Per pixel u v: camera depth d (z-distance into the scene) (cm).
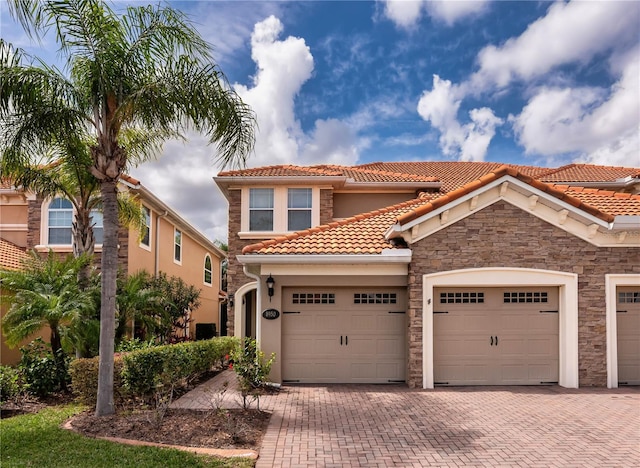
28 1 962
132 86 1031
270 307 1387
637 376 1375
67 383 1256
